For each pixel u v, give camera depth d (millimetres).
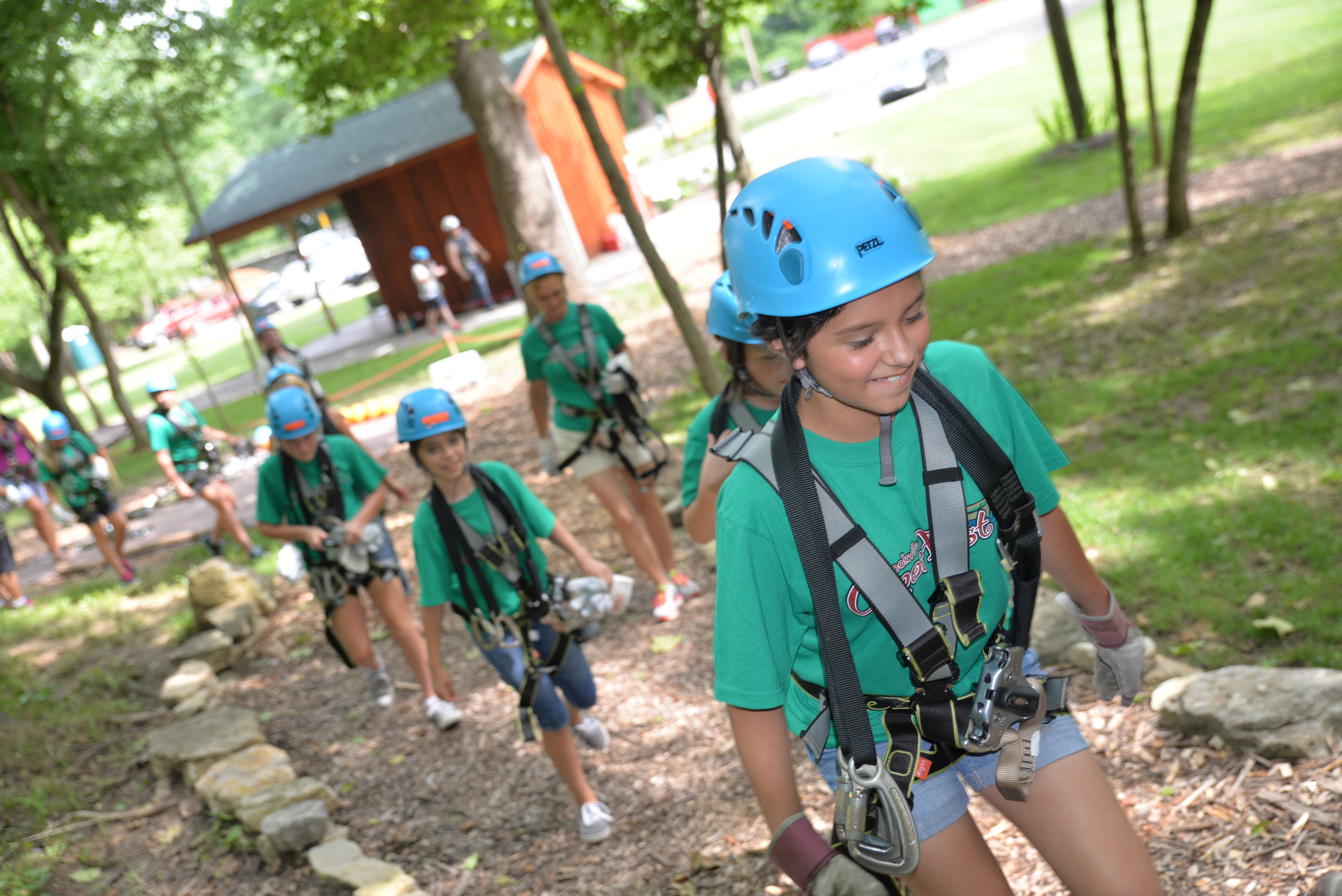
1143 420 5930
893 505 1632
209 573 7180
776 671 1627
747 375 3111
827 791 3695
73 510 9391
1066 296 8875
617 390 5301
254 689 6289
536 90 22125
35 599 10156
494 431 11250
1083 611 1989
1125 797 3102
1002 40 35938
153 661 6949
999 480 1657
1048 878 2875
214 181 30484
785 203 1437
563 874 3805
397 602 5160
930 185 17391
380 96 9906
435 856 4168
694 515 3332
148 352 46594
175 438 8750
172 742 5281
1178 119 9125
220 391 24797
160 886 4328
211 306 44875
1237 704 3123
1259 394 5719
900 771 1657
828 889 1511
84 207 14516
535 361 5539
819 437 1632
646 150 42594
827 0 8102
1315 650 3461
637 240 5582
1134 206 9109
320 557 5121
